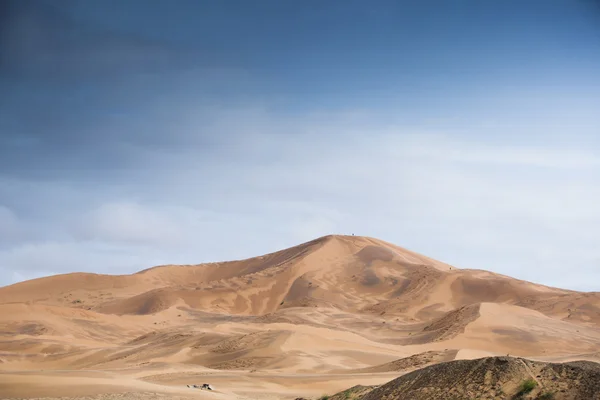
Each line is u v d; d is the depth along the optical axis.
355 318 131.12
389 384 26.61
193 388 46.78
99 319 127.81
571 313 130.25
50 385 42.31
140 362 82.31
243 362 77.19
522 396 21.86
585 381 21.47
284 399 45.31
